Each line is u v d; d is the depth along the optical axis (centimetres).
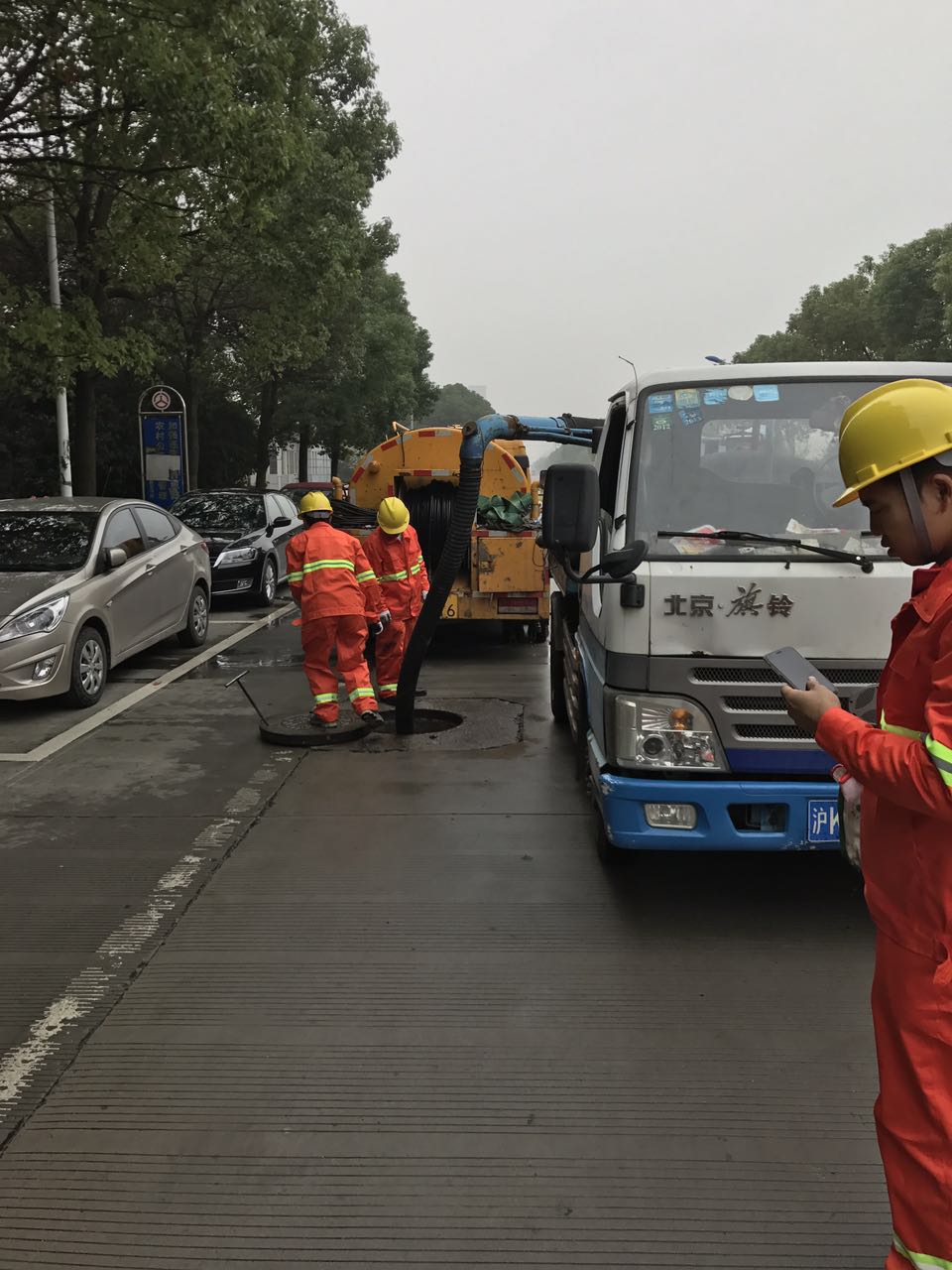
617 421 516
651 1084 312
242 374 2959
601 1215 257
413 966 390
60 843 532
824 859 498
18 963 397
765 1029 344
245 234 1752
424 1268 240
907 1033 192
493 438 701
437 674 984
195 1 1103
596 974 383
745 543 405
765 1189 266
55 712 832
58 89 1177
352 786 625
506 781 631
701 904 447
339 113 2550
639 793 397
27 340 1316
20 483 2802
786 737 391
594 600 478
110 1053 334
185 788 627
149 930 426
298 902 452
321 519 742
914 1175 194
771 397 438
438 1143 286
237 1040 340
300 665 1035
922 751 176
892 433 187
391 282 4088
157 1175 274
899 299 4350
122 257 1530
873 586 386
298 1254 246
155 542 1029
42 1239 252
